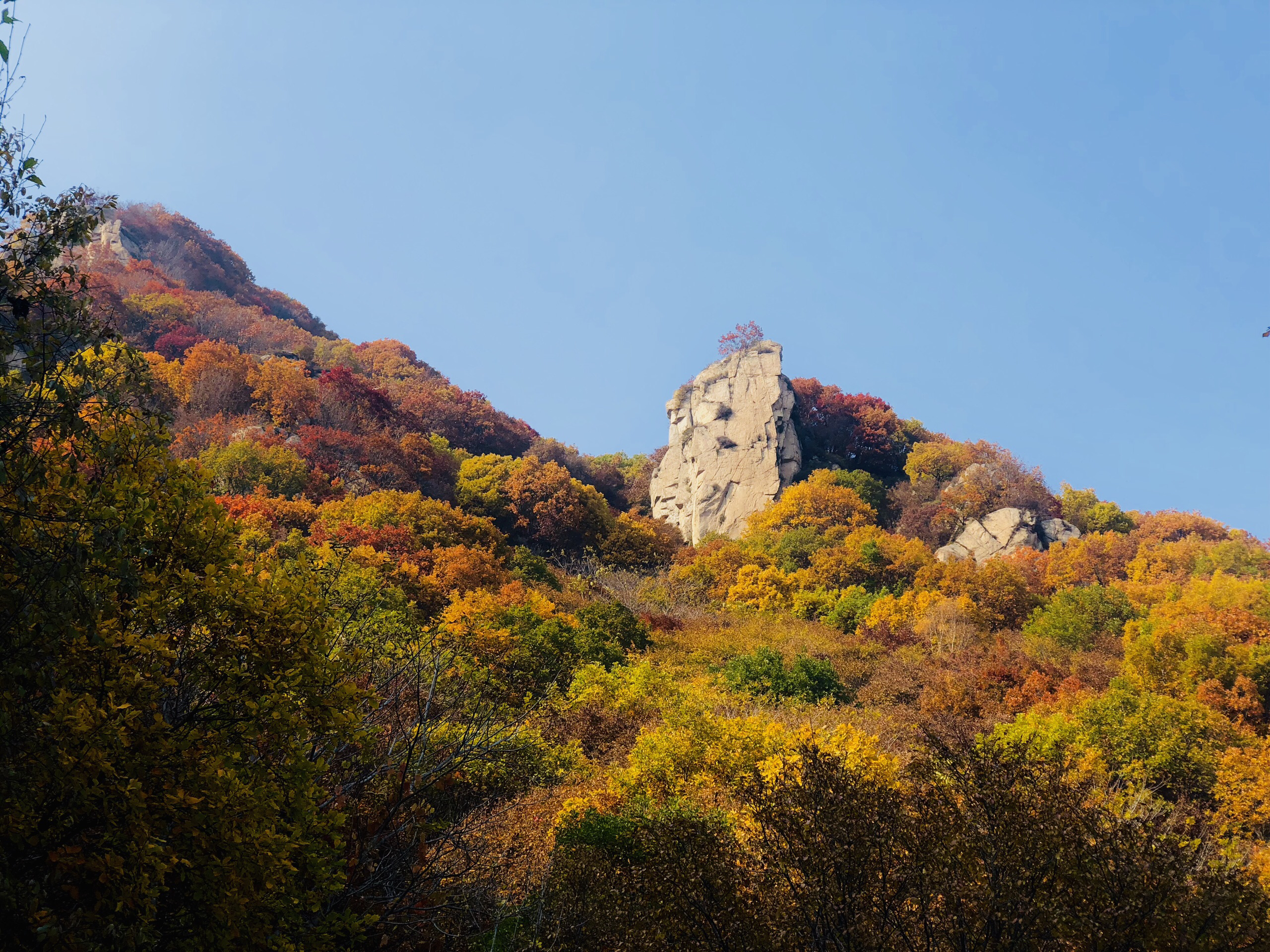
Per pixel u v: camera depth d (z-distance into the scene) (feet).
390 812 20.02
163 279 235.61
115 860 11.86
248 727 14.73
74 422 13.70
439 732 25.35
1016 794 18.29
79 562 13.10
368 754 19.66
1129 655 77.46
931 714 65.41
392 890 19.34
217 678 14.92
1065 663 91.30
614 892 21.06
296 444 133.18
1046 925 16.22
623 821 27.17
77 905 12.51
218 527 15.96
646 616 103.45
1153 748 52.75
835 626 114.42
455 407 224.74
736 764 38.47
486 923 21.83
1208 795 50.98
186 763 13.67
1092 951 15.85
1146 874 16.55
